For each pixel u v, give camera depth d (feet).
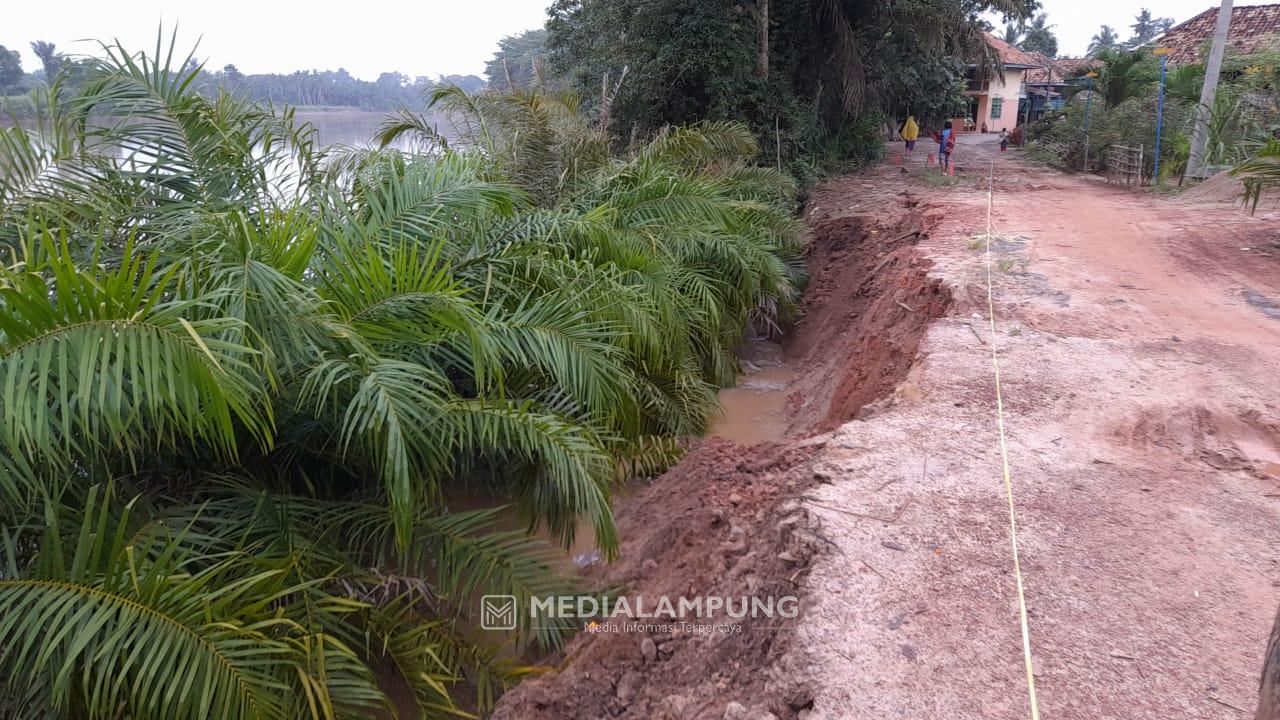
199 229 14.71
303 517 14.35
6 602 9.94
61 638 10.17
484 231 20.53
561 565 16.44
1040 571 11.37
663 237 27.99
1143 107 58.08
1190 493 13.57
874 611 10.62
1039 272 27.96
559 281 18.67
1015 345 20.76
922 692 9.23
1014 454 15.05
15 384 9.31
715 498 16.12
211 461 14.40
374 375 12.49
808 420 26.68
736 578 12.82
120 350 9.05
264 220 13.79
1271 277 27.48
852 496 13.57
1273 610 10.46
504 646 14.53
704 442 20.99
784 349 36.96
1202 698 8.96
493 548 14.70
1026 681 9.33
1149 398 17.31
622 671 12.67
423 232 17.79
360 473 15.52
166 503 13.69
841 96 68.13
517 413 14.24
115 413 9.68
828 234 44.34
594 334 16.79
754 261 31.40
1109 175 59.26
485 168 24.80
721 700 10.50
